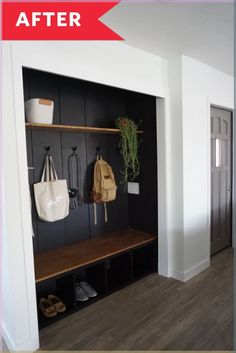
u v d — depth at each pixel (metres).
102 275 2.32
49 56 1.68
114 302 2.26
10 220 1.57
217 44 2.21
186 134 2.54
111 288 2.41
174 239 2.67
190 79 2.54
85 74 1.86
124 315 2.07
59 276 1.95
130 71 2.20
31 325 1.70
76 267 2.05
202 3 1.59
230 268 2.91
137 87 2.25
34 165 2.23
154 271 2.79
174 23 1.84
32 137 2.21
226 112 3.33
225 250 3.46
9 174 1.55
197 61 2.62
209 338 1.79
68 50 1.78
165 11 1.68
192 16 1.75
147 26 1.88
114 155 2.85
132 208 2.98
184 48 2.28
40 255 2.26
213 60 2.62
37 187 2.12
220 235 3.40
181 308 2.15
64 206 2.23
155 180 2.70
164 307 2.17
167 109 2.54
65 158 2.44
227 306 2.17
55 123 2.34
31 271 1.68
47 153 2.31
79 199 2.57
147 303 2.24
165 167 2.57
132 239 2.65
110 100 2.77
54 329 1.93
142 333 1.86
